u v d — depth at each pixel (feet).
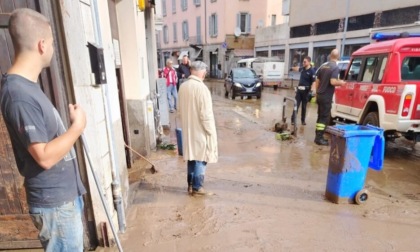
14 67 5.10
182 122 12.74
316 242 10.09
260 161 18.44
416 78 18.47
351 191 12.65
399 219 11.52
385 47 19.27
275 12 100.89
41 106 5.08
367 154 12.27
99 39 9.61
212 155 12.84
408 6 43.04
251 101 47.47
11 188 8.96
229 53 97.35
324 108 21.38
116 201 10.20
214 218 11.59
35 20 5.01
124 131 16.72
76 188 6.07
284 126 26.55
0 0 7.57
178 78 37.65
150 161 18.12
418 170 16.87
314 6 63.31
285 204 12.75
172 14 127.44
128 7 16.58
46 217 5.68
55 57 7.86
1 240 9.44
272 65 63.82
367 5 50.01
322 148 21.21
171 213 11.96
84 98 8.52
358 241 10.14
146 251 9.59
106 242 9.59
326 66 20.79
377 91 19.10
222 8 95.20
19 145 5.33
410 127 17.31
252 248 9.77
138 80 17.75
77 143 8.63
